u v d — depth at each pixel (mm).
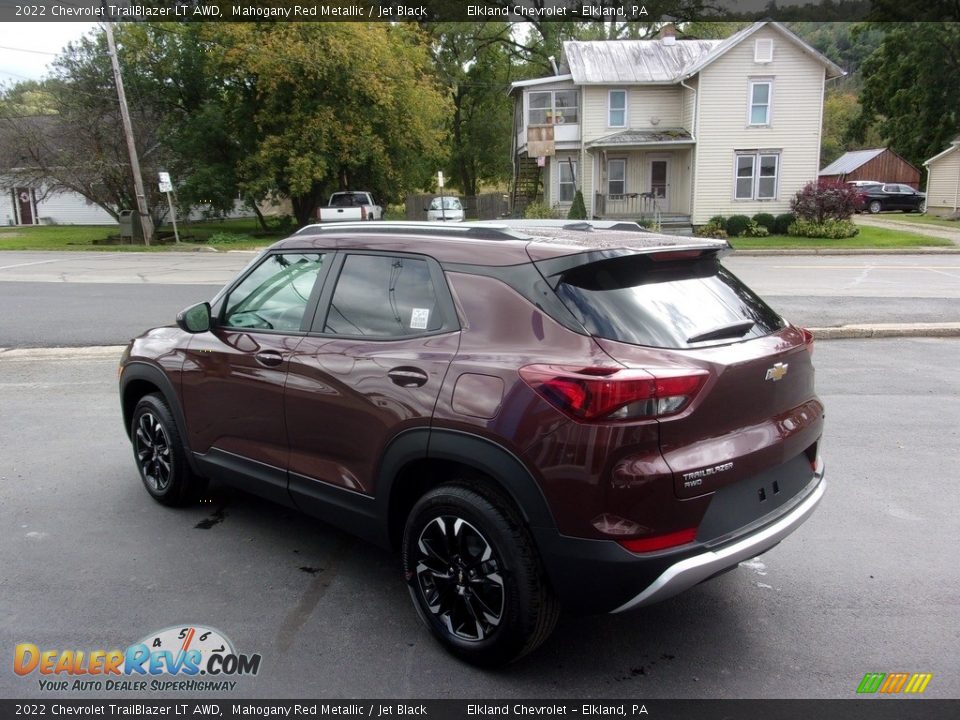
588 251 2885
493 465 2787
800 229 28125
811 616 3441
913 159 47500
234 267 19984
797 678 2982
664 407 2621
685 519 2689
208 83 31719
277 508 4699
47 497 4820
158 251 26672
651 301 2930
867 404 6926
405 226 3572
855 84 95625
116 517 4527
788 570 3879
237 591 3660
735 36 28031
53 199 42938
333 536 4301
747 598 3611
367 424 3242
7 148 28109
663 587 2658
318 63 28797
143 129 28922
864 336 10031
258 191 30516
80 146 28734
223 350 3988
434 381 2980
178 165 30359
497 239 3154
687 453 2693
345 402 3324
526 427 2701
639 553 2635
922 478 5125
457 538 3027
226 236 29797
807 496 3266
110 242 29609
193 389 4215
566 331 2764
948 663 3068
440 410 2934
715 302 3137
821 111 28938
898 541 4191
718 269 3422
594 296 2846
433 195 43750
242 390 3879
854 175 46656
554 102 32125
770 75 28719
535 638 2871
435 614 3150
